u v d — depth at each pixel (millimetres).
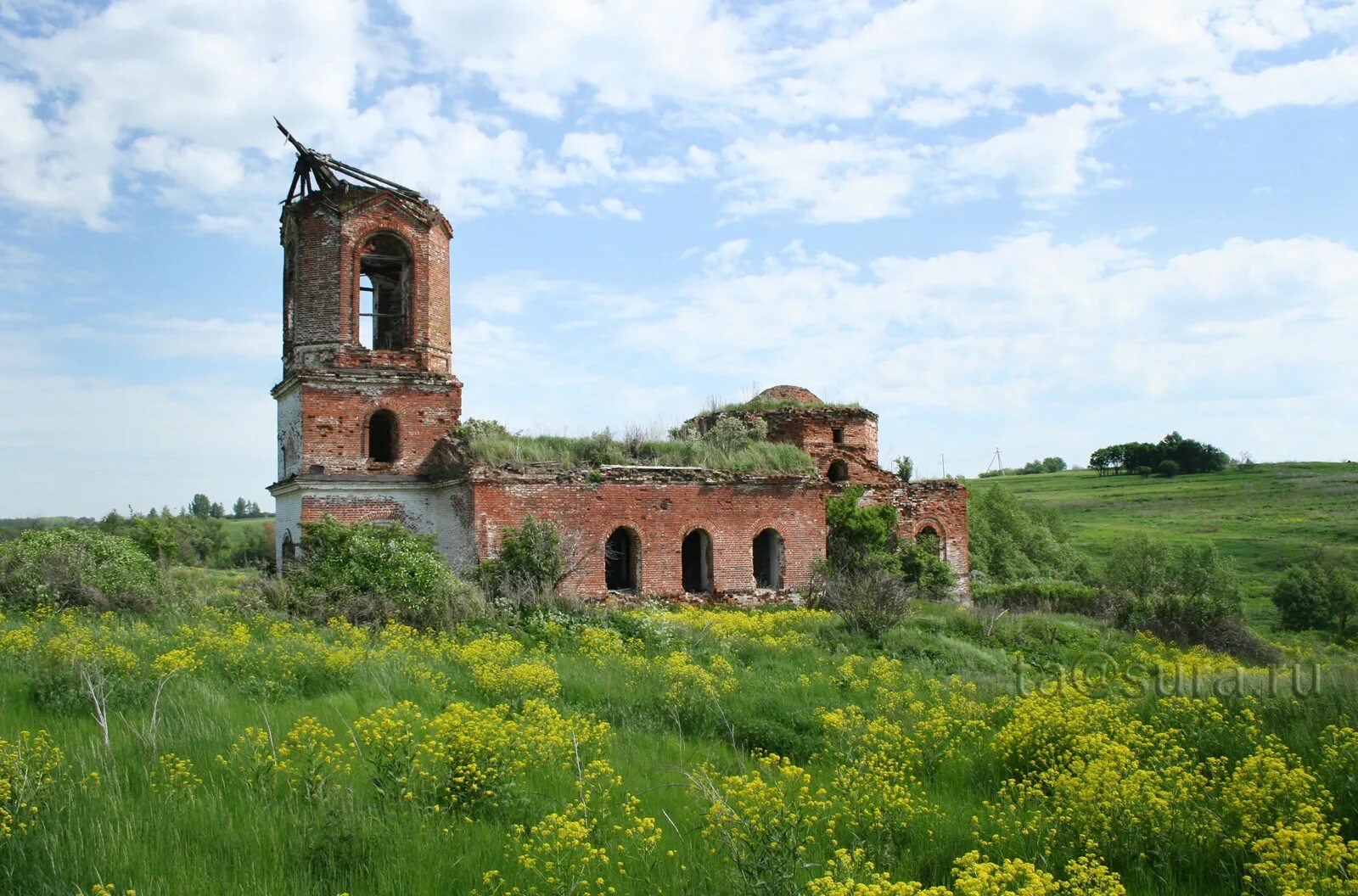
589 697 14844
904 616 25453
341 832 7895
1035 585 36312
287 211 33094
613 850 8008
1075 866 6836
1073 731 10969
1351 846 6922
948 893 6328
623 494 31609
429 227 33469
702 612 29250
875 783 9602
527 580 26562
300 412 31484
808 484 34781
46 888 6914
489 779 9344
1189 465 123375
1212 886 7492
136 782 9453
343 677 15062
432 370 33250
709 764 11117
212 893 7074
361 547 25203
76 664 13312
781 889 7027
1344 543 71250
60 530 25000
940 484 41875
